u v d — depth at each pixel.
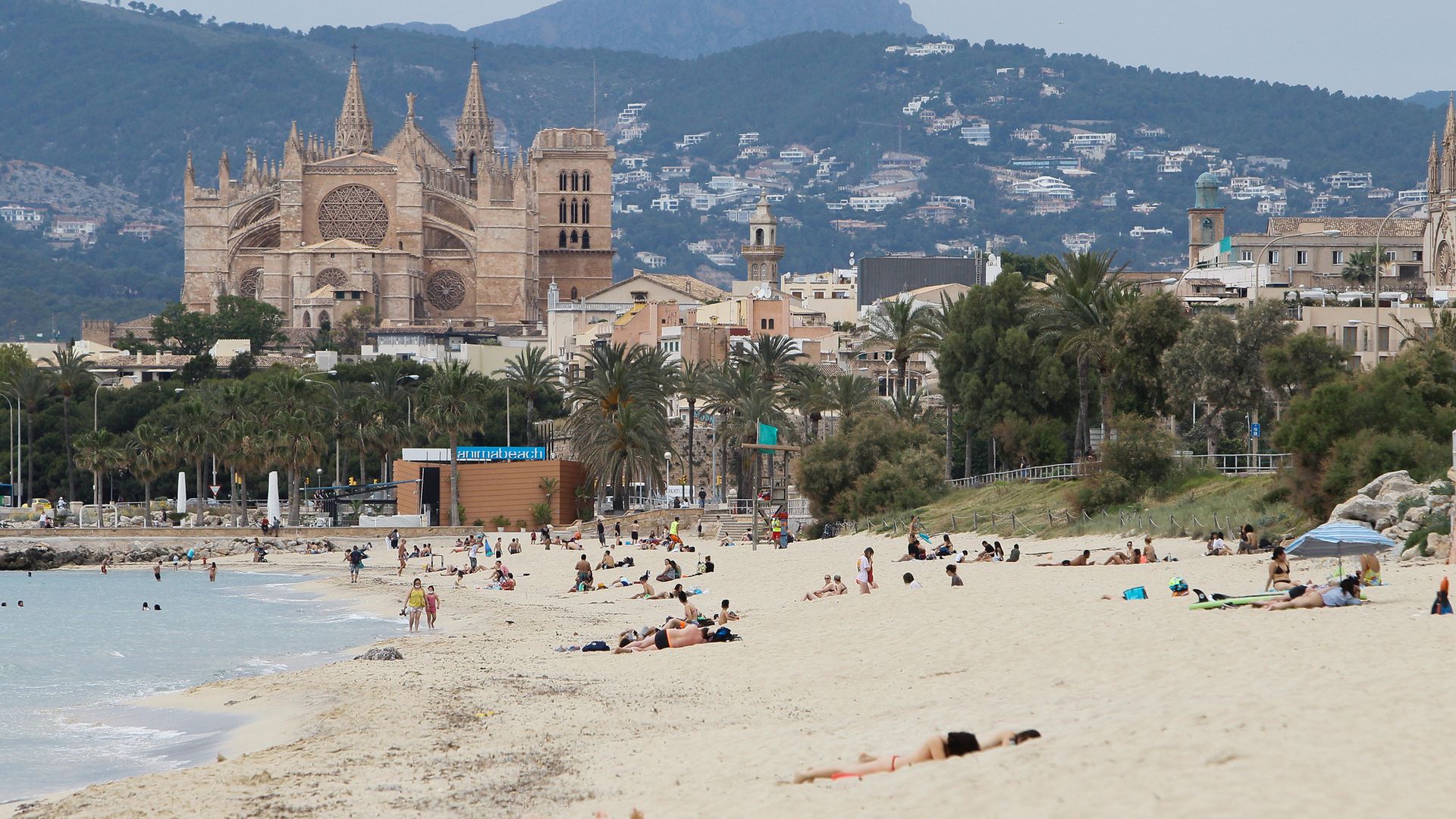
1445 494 76.81
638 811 32.88
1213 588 69.69
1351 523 70.06
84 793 40.69
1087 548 104.06
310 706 56.06
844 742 39.34
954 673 50.47
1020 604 67.69
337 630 96.75
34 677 74.50
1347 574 67.62
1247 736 33.50
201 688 64.62
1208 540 95.88
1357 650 44.59
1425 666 41.03
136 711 59.75
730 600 91.56
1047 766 32.06
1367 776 29.98
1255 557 82.75
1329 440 99.94
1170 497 119.38
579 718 48.12
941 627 61.59
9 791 45.34
